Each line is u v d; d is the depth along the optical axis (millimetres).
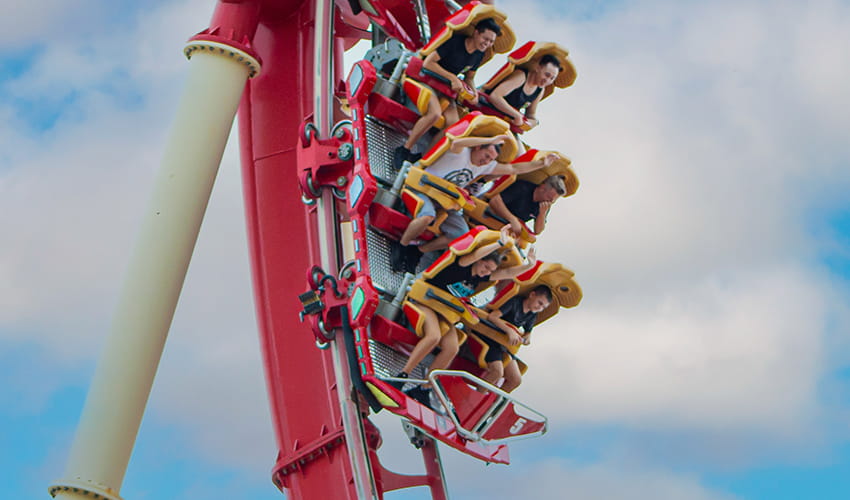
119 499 20984
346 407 21797
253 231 24781
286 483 23156
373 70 23016
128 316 22000
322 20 24406
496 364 23359
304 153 23250
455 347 21797
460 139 21703
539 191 24422
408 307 21297
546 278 23547
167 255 22547
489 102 25047
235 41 24391
